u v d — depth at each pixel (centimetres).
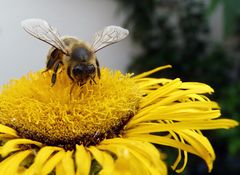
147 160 6
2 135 6
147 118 6
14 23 21
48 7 22
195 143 6
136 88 7
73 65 7
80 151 6
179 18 23
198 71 22
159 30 22
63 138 6
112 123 6
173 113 6
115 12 22
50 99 6
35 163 6
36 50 22
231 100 19
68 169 5
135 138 6
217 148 20
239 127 19
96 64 7
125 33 7
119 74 7
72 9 22
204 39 23
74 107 6
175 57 22
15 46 21
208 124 6
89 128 6
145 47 22
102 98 7
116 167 5
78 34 22
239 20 20
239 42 22
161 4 23
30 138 6
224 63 22
